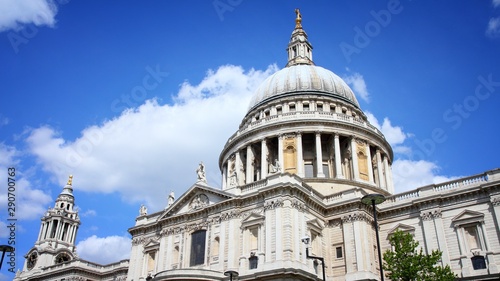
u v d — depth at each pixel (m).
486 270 53.94
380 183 82.75
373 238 63.62
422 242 59.94
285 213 56.16
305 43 111.56
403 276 44.41
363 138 83.81
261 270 53.97
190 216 65.62
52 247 104.44
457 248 57.12
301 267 53.56
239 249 58.31
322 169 78.56
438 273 44.09
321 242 61.25
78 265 90.81
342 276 59.59
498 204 55.94
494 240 55.09
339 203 63.47
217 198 63.88
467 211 57.94
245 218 59.53
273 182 59.81
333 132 82.00
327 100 90.50
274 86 96.31
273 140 84.88
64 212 111.31
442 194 60.38
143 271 67.75
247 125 89.38
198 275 55.50
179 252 63.88
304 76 95.31
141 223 72.75
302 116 84.19
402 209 63.16
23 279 97.31
